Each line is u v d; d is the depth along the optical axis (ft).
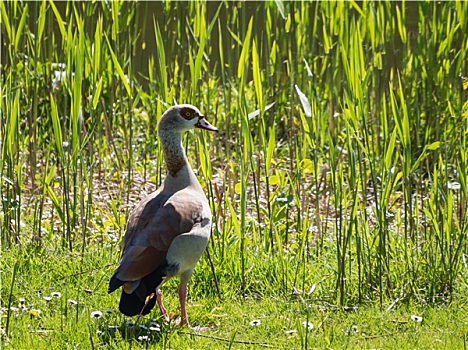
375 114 54.44
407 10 71.10
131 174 49.32
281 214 40.63
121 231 42.01
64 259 38.93
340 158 48.19
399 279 37.65
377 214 37.19
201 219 32.89
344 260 37.06
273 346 30.91
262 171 51.29
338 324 33.68
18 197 43.14
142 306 30.22
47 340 30.71
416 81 53.06
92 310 34.17
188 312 34.63
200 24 42.78
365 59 54.80
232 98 64.49
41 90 57.16
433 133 54.85
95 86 44.73
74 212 41.52
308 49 60.95
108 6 50.72
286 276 37.29
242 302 36.19
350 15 55.16
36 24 47.32
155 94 56.44
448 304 35.81
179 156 34.78
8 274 36.86
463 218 39.68
